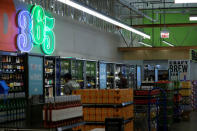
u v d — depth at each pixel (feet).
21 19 36.94
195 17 50.06
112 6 57.11
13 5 36.01
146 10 89.97
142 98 32.30
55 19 44.91
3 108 18.20
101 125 26.73
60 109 17.44
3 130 16.88
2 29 34.06
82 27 53.83
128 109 28.40
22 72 34.99
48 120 17.04
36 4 40.32
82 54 53.57
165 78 78.33
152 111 33.88
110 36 68.28
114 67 61.31
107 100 26.68
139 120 31.96
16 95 19.02
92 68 53.26
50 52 43.14
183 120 47.39
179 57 73.46
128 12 76.38
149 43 90.43
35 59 36.09
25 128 16.57
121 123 20.04
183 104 48.24
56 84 40.73
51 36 43.42
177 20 89.61
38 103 17.58
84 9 33.40
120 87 57.88
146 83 46.93
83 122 19.74
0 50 31.07
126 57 76.33
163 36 68.28
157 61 79.10
